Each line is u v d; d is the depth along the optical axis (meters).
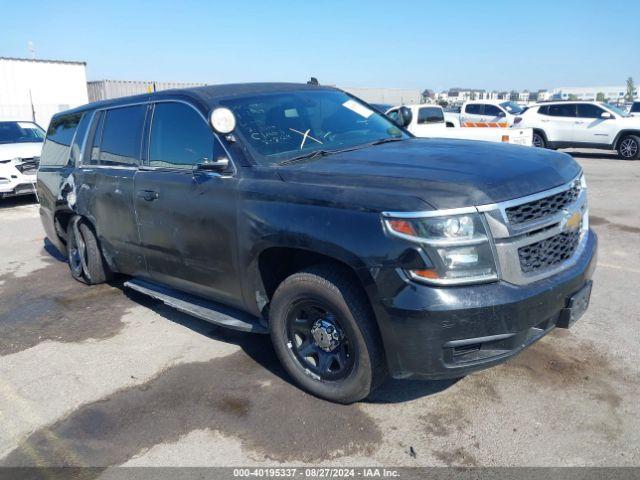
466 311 2.79
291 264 3.73
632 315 4.53
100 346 4.49
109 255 5.22
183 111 4.24
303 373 3.54
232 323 3.94
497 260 2.87
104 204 4.98
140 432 3.29
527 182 3.09
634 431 3.05
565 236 3.28
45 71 26.95
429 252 2.80
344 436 3.14
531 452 2.93
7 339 4.74
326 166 3.46
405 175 3.12
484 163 3.29
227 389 3.71
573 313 3.22
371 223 2.94
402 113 4.97
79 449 3.17
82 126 5.59
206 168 3.75
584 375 3.63
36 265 6.98
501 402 3.38
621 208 8.80
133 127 4.76
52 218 6.20
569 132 17.19
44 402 3.68
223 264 3.85
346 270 3.21
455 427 3.17
